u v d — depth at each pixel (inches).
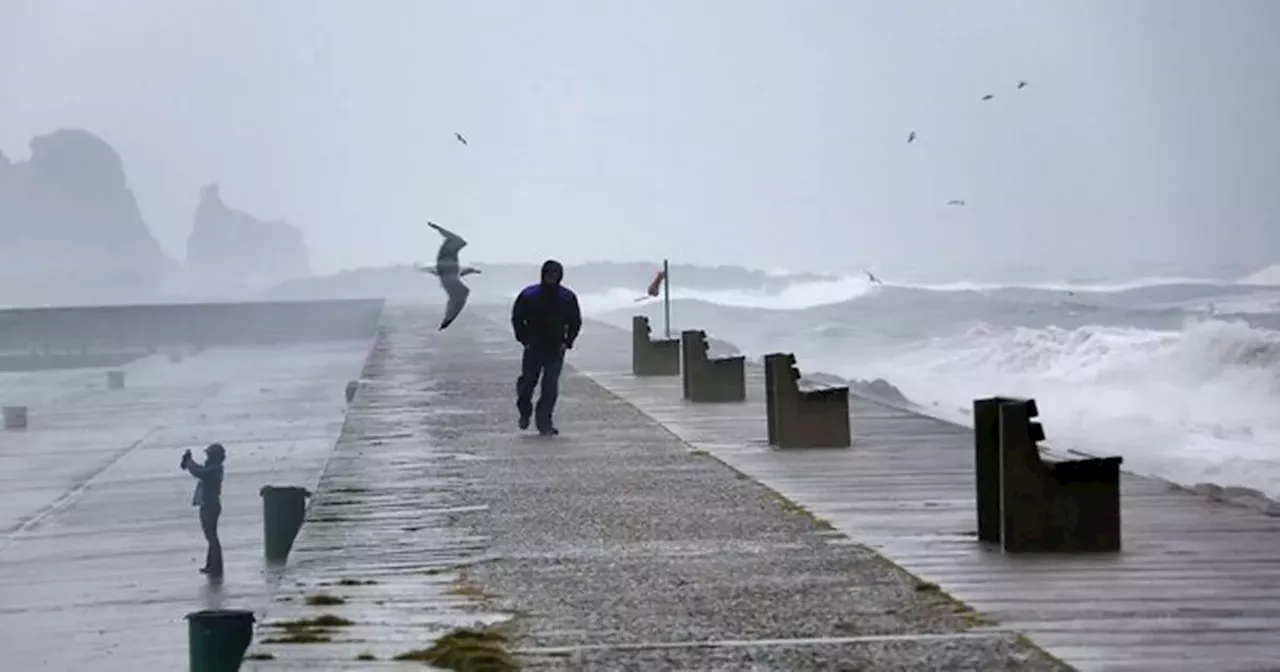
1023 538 768.9
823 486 1033.5
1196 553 765.9
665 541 834.2
